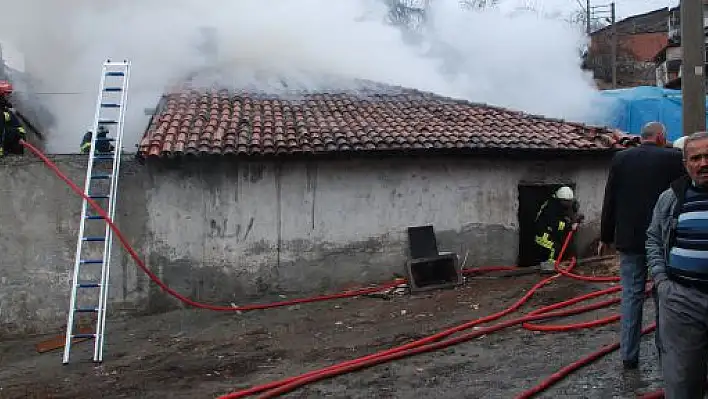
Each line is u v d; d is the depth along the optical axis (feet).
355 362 19.24
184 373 20.56
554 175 33.45
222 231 29.27
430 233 31.37
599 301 24.45
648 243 12.66
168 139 28.35
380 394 16.79
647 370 16.49
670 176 15.84
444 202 31.94
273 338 24.20
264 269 29.71
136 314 28.09
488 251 32.50
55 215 27.27
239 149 28.32
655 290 12.47
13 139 28.30
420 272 30.96
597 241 33.96
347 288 30.60
